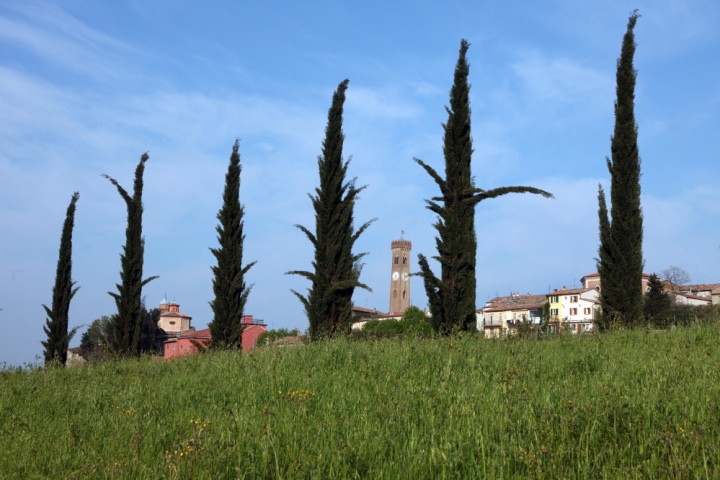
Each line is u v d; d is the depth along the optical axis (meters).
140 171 31.39
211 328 26.39
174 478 5.44
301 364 11.62
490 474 5.02
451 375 9.09
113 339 30.00
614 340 13.18
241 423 6.82
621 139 20.97
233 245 26.98
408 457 5.35
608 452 5.43
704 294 106.31
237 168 27.56
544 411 6.26
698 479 4.75
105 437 7.53
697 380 7.52
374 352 12.31
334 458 5.47
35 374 15.70
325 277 21.69
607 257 20.48
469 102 20.66
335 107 22.84
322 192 22.25
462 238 19.77
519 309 105.50
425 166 20.34
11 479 6.17
